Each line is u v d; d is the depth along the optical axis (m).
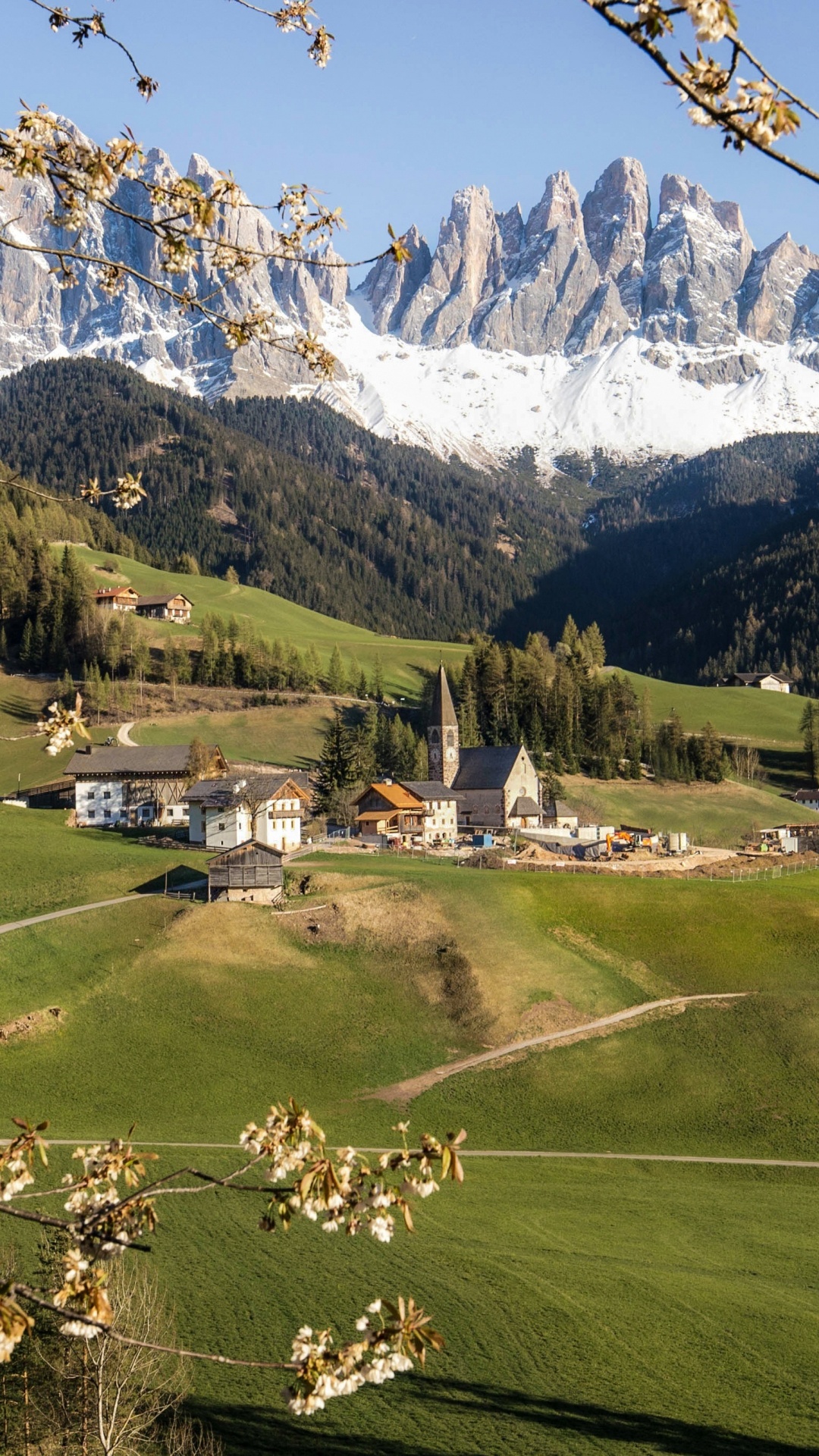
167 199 11.83
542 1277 61.31
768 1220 72.75
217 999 104.38
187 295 12.31
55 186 11.35
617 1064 97.50
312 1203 12.84
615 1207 74.69
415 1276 60.44
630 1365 52.41
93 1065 94.19
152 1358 39.84
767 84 8.05
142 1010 102.12
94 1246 12.89
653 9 7.85
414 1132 87.69
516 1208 73.88
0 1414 36.28
